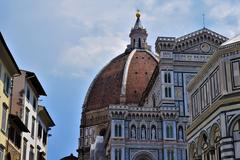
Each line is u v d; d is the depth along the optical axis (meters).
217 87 45.81
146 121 101.50
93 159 136.88
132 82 190.00
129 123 100.56
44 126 78.75
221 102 43.31
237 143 41.53
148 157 99.19
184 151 99.94
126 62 197.25
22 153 62.19
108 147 113.06
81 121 188.38
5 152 52.81
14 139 57.34
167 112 101.56
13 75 57.09
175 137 100.38
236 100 42.50
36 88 70.06
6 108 53.03
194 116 53.59
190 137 53.22
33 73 64.31
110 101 187.25
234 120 42.12
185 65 106.75
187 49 108.06
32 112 68.12
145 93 133.62
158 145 100.06
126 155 98.06
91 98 194.12
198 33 108.62
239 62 43.81
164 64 106.12
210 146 45.78
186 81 105.69
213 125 45.25
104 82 196.38
